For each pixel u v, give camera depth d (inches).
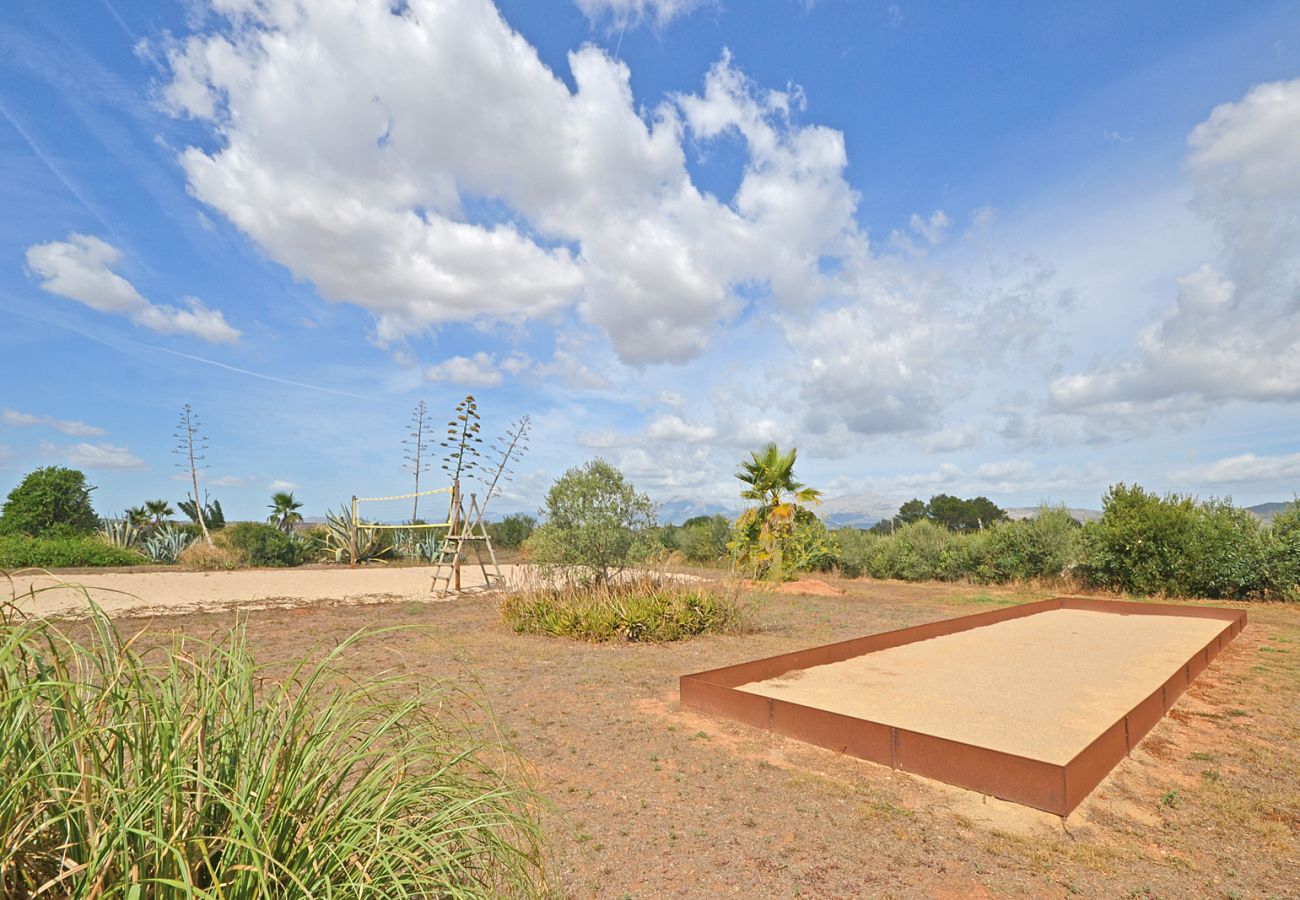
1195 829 120.2
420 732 82.6
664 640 296.5
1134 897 98.9
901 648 279.1
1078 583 524.4
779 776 142.8
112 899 54.6
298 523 1210.6
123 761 60.8
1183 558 465.7
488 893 74.5
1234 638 312.3
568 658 258.4
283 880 60.7
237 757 65.7
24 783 54.0
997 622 357.7
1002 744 153.6
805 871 105.0
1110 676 224.1
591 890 98.8
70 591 442.9
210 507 1089.4
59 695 60.7
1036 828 120.0
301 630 311.4
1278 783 140.1
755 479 601.9
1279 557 436.1
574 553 341.7
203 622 330.6
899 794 134.0
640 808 126.6
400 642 288.0
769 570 534.3
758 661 218.5
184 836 57.3
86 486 910.4
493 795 74.5
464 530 487.5
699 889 99.5
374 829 65.7
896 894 99.1
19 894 54.5
